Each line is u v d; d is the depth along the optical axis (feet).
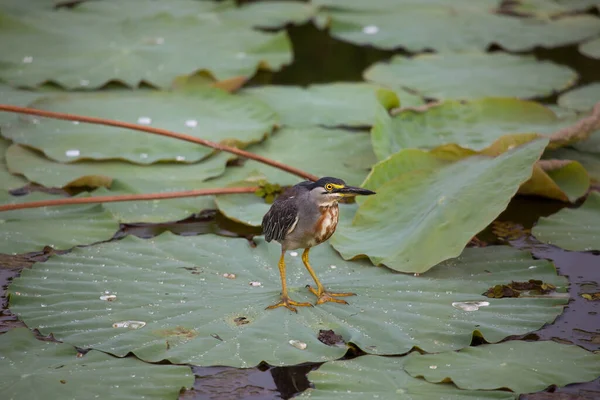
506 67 56.70
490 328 29.09
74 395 24.94
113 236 37.22
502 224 38.86
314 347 27.99
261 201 40.42
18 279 32.09
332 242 35.50
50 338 28.48
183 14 65.41
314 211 30.50
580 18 66.85
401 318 29.96
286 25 69.10
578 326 29.84
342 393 25.27
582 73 57.57
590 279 33.47
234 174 42.75
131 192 40.04
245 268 33.63
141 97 49.62
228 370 27.27
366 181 38.27
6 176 41.39
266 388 26.30
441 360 27.02
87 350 27.81
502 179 34.96
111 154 42.96
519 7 70.49
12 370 26.13
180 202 40.16
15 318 29.89
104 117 46.42
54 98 48.39
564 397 25.36
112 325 29.17
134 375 26.17
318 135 46.98
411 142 44.32
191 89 50.42
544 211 40.22
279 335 28.71
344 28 65.10
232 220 39.42
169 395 25.30
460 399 24.81
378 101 44.39
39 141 43.68
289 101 51.26
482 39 62.13
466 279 32.99
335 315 30.14
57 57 54.75
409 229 35.24
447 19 65.67
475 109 47.19
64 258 33.94
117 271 33.06
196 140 40.52
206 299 31.07
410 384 25.73
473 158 38.68
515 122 46.75
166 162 43.14
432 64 57.36
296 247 31.32
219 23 62.13
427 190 37.17
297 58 61.67
